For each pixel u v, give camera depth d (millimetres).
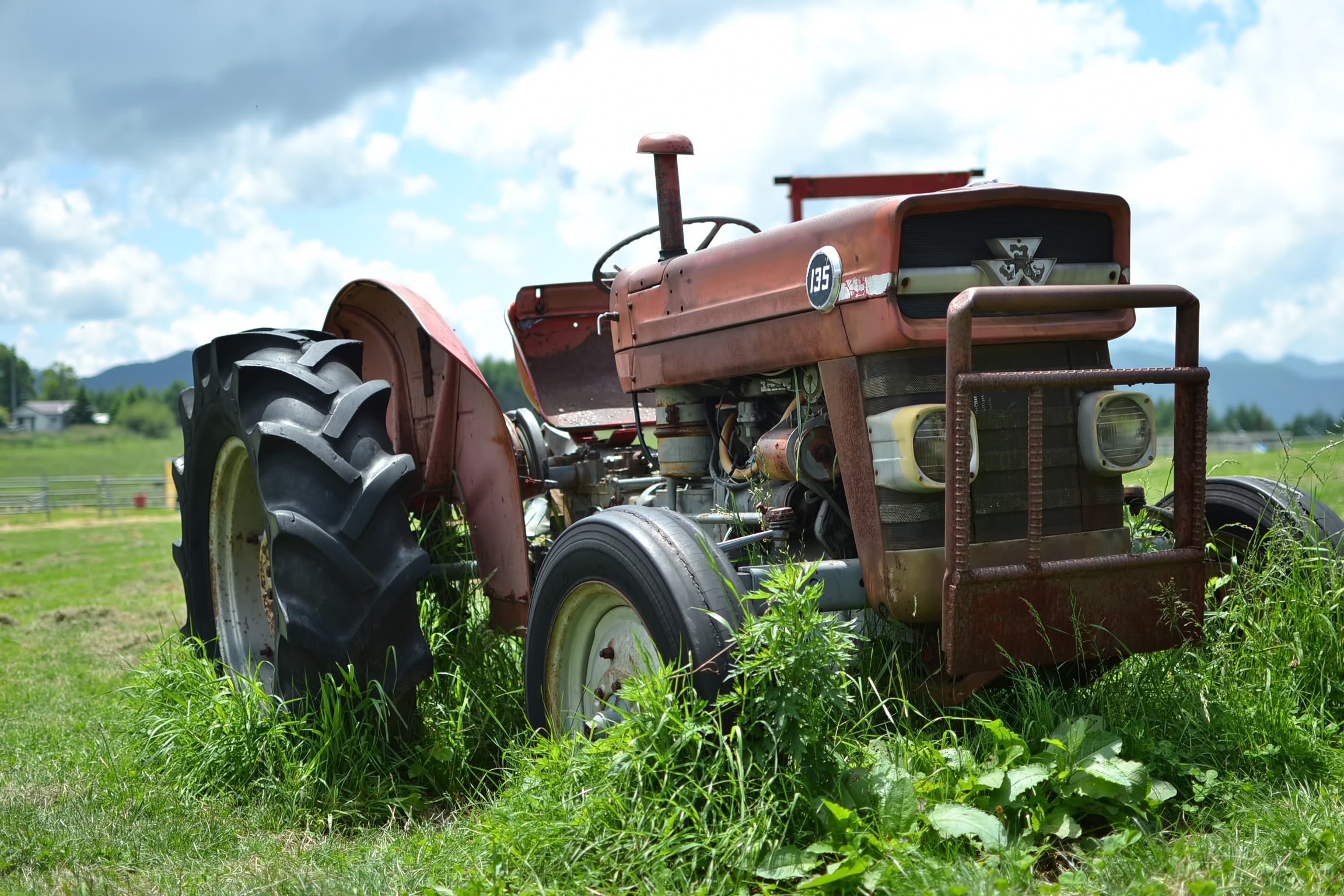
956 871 2170
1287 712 2779
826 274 2811
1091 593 2662
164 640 4137
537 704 3092
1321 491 3549
